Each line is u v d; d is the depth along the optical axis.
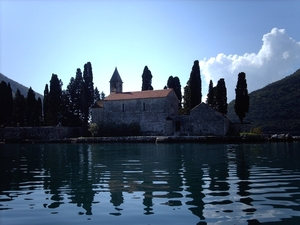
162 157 33.75
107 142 72.25
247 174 20.56
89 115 101.44
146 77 102.69
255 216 11.20
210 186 16.61
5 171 23.98
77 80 102.38
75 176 20.92
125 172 22.45
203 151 41.38
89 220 11.09
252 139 63.44
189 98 86.38
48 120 91.12
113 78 97.38
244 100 78.44
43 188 16.86
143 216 11.39
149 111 83.50
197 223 10.52
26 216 11.68
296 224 10.35
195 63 85.06
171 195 14.58
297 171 21.66
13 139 81.00
